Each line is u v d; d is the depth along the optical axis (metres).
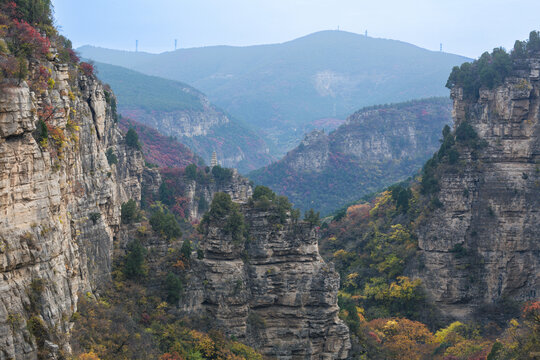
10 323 45.41
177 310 90.31
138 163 149.25
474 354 106.62
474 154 155.88
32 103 48.66
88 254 80.88
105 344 69.75
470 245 151.00
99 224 83.56
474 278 148.75
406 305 144.25
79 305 71.69
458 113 166.12
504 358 88.00
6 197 46.12
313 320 96.88
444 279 148.12
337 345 97.44
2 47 50.25
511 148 154.62
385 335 119.69
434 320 141.12
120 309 80.00
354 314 112.25
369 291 146.62
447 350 112.62
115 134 132.88
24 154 47.47
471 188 153.12
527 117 155.62
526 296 148.75
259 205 99.94
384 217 175.00
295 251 99.19
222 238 95.25
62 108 61.66
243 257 97.19
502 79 157.50
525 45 159.75
